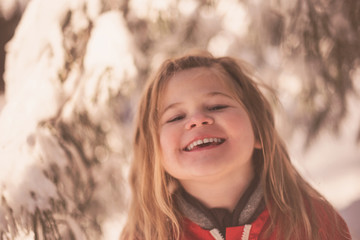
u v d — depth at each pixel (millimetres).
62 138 1704
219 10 2053
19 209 1448
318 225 1288
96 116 1790
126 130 1882
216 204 1187
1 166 1553
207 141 1119
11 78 1855
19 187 1492
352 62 1839
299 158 2094
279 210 1277
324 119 2004
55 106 1737
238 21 2008
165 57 1962
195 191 1192
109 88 1773
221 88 1197
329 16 1827
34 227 1440
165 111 1208
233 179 1171
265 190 1242
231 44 2010
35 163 1571
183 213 1251
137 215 1434
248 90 1372
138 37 1901
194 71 1225
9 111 1745
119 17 1865
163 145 1186
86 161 1769
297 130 2066
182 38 1996
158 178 1278
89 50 1798
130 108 1888
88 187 1791
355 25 1812
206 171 1098
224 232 1178
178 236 1250
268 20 1940
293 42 1902
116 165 1871
